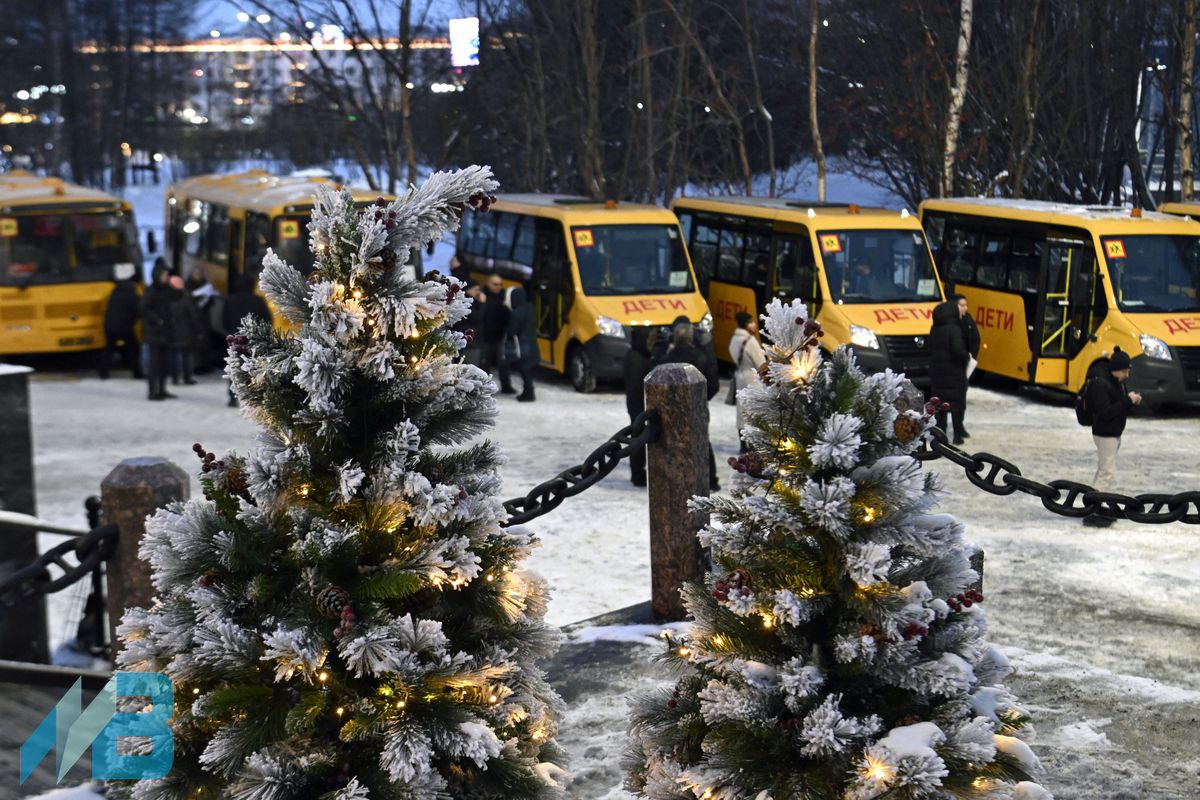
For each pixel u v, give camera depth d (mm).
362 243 3725
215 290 27703
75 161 55219
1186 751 6305
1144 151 34625
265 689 3828
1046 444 16422
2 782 5609
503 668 3955
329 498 3842
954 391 16391
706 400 7648
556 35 30703
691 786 4035
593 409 19391
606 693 6816
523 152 33594
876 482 3902
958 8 31359
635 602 9602
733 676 4066
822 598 3979
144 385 22984
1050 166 31219
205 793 3912
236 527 3896
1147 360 19047
